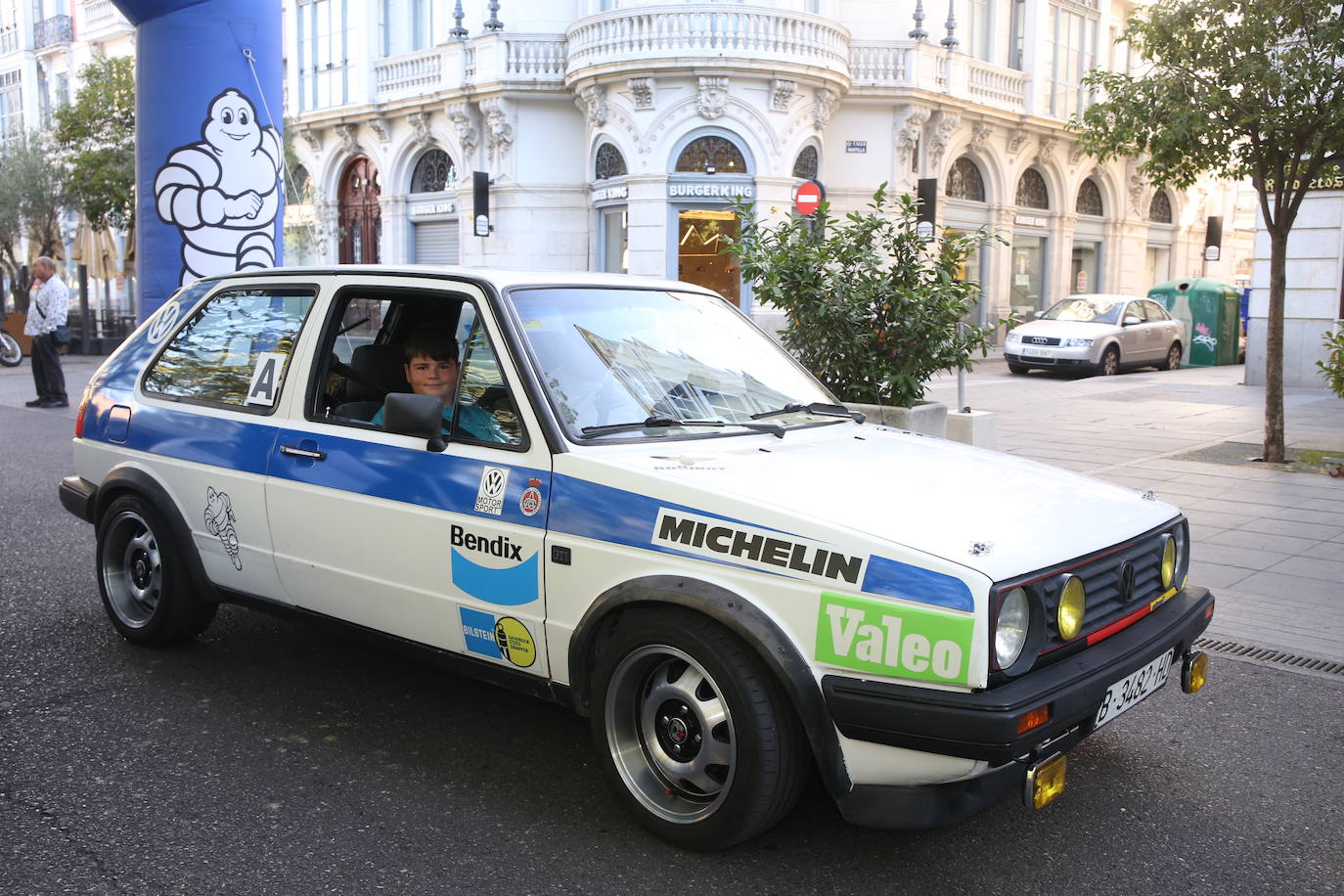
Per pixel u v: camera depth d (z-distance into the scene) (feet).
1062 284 97.40
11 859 10.39
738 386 13.73
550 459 11.42
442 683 15.37
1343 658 17.03
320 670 15.75
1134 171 102.01
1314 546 23.75
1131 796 12.32
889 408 25.39
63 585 19.76
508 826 11.25
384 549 12.70
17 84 124.88
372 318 14.35
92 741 13.12
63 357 78.28
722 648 10.12
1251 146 32.83
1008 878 10.48
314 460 13.42
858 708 9.49
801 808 11.87
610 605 10.71
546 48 75.51
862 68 76.18
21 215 85.20
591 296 13.39
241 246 30.19
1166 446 37.63
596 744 11.36
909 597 9.39
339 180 93.50
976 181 89.30
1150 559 11.35
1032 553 9.90
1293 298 57.26
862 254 26.99
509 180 77.82
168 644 16.37
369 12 85.56
